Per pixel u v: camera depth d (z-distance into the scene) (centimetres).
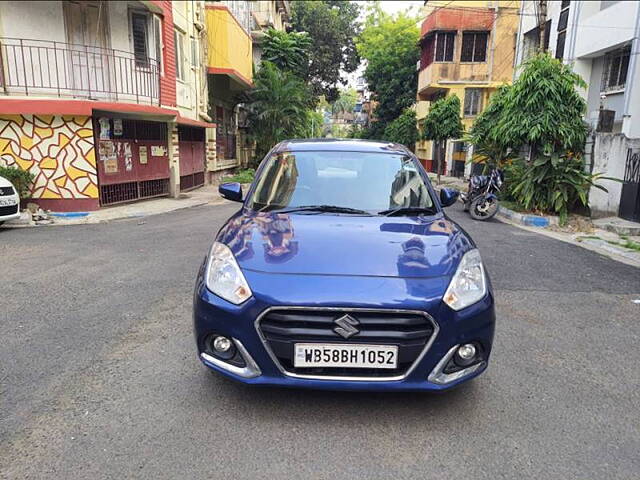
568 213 1141
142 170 1341
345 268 293
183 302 501
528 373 365
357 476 247
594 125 1161
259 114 2250
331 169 434
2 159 1095
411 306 275
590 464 261
